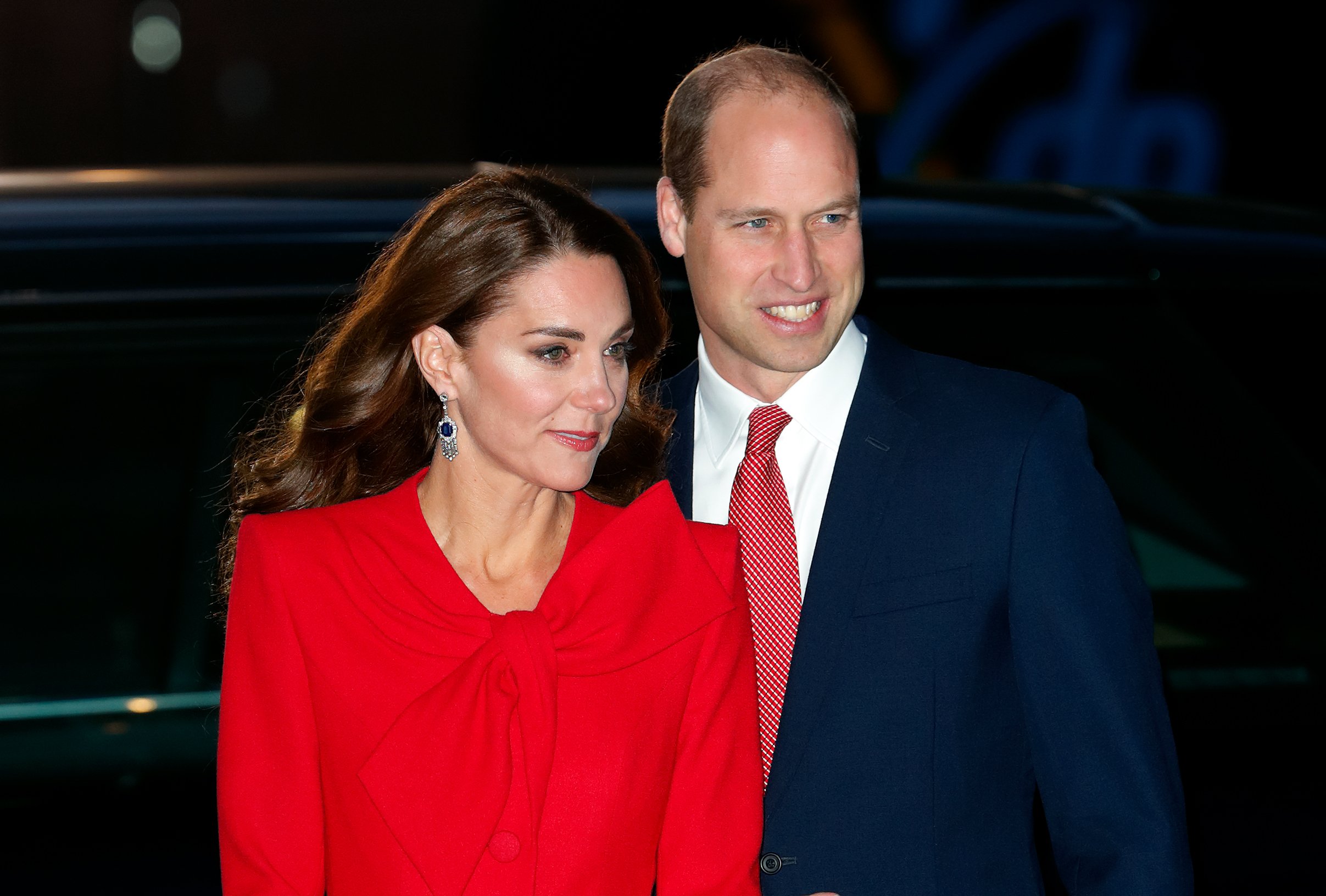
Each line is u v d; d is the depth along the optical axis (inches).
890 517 324.2
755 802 315.3
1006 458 319.6
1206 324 451.2
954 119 1601.9
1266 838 387.9
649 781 307.3
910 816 315.0
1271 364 450.6
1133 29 1539.1
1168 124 1539.1
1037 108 1578.5
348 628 311.0
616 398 304.0
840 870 316.5
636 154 1726.1
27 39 2337.6
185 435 420.2
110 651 407.2
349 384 328.2
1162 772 309.6
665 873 312.0
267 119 2381.9
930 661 317.4
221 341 418.9
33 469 417.4
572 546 324.8
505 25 1833.2
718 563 321.1
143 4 2333.9
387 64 2365.9
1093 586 312.8
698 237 331.0
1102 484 322.3
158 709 398.6
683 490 348.5
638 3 1712.6
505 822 299.9
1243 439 447.2
